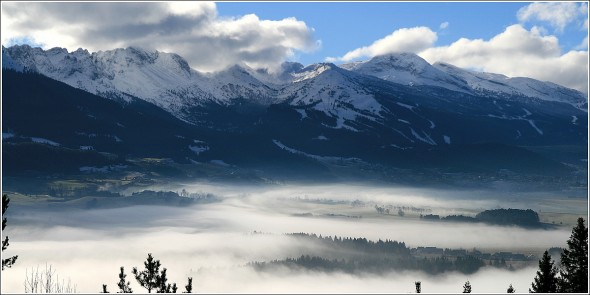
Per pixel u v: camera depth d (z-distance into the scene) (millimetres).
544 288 97375
